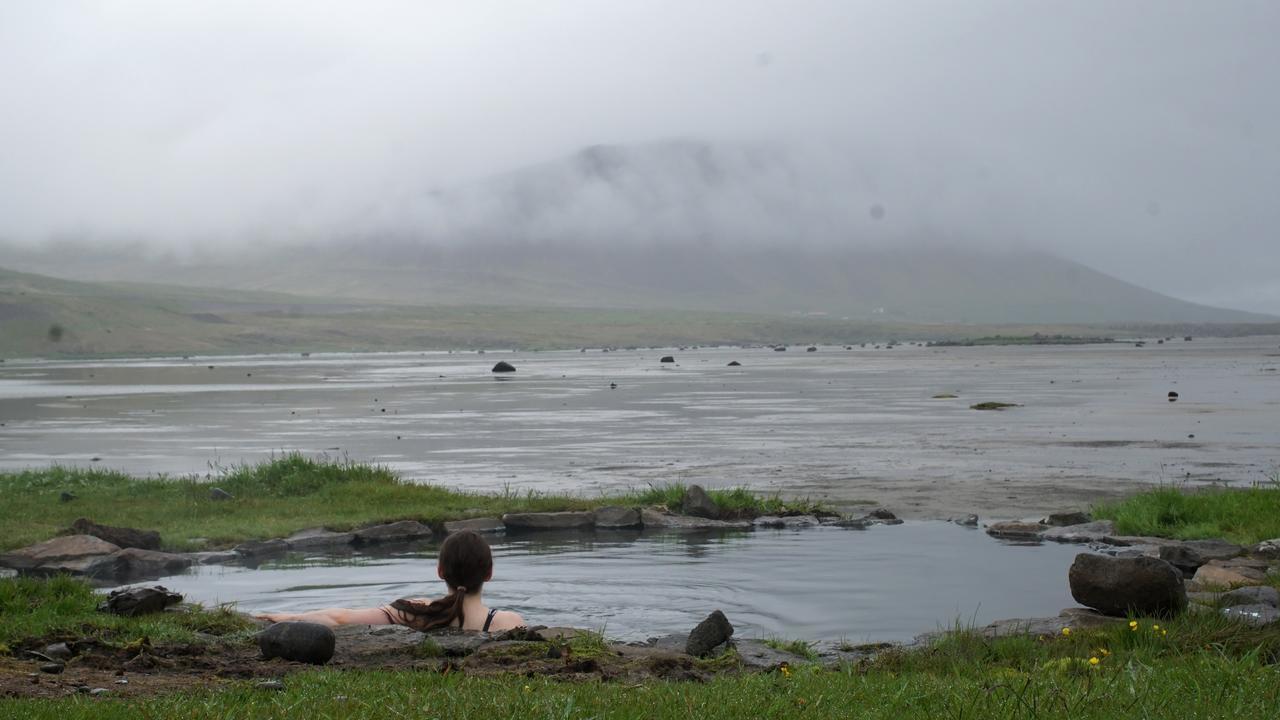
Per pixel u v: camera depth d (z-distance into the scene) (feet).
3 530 59.52
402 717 21.31
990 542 56.59
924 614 39.88
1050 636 32.96
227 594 45.32
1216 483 78.74
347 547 58.03
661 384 250.98
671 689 24.82
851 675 27.55
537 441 116.67
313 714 21.77
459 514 63.62
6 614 36.55
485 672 28.66
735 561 51.16
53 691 26.05
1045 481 81.56
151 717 21.50
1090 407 164.35
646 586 45.21
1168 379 255.91
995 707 22.17
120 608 38.40
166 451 109.60
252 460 100.22
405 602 37.29
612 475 86.89
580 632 34.22
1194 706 21.95
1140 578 36.01
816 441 114.83
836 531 60.75
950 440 115.03
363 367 405.59
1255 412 150.82
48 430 137.08
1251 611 34.76
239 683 26.40
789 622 38.88
